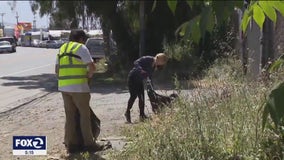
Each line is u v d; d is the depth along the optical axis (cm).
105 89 2058
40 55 6109
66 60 752
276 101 266
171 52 2516
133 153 629
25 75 3048
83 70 753
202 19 162
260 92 634
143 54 2677
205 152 522
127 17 3019
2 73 3231
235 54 1595
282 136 495
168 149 542
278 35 1064
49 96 1806
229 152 518
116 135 892
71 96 760
